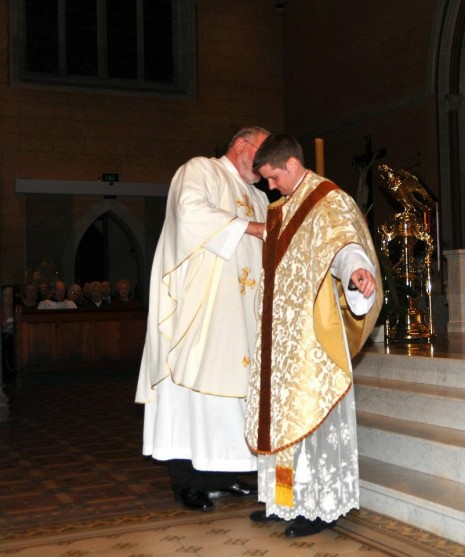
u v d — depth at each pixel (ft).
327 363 12.10
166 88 57.62
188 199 14.10
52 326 37.45
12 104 53.62
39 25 55.21
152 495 15.51
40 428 23.84
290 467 12.35
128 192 56.03
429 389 15.67
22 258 53.83
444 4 44.47
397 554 11.49
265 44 59.77
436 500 12.21
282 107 60.03
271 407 12.51
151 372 14.93
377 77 49.98
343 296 12.45
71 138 54.90
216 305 14.29
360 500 13.78
